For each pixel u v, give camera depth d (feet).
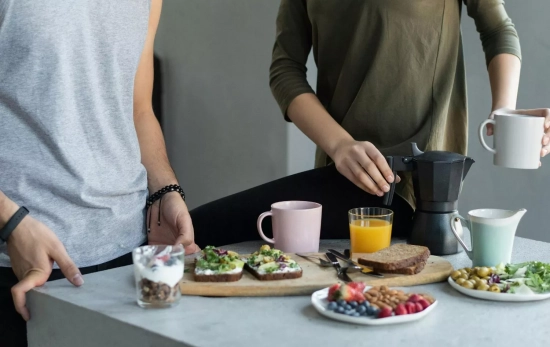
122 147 4.61
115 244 4.57
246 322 3.27
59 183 4.17
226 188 10.63
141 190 4.84
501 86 5.30
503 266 3.95
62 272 3.97
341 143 4.94
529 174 8.21
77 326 3.56
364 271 3.98
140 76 5.16
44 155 4.13
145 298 3.46
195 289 3.69
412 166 4.61
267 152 9.89
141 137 5.17
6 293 4.18
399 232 5.30
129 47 4.53
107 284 3.90
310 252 4.54
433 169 4.49
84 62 4.20
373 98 5.41
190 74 10.85
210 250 4.08
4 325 4.20
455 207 4.70
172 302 3.50
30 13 3.92
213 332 3.13
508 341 3.01
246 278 3.86
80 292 3.74
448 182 4.53
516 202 8.39
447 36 5.34
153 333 3.14
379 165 4.60
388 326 3.21
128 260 4.67
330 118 5.25
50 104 4.05
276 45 5.89
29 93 4.00
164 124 11.42
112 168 4.50
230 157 10.47
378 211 4.74
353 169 4.71
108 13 4.34
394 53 5.31
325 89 5.86
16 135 4.07
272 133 9.77
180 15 10.80
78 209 4.30
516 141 4.43
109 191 4.45
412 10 5.21
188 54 10.82
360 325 3.23
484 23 5.53
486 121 4.60
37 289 3.78
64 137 4.12
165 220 4.85
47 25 3.98
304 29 5.83
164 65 11.23
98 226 4.43
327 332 3.13
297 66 5.75
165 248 3.57
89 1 4.20
